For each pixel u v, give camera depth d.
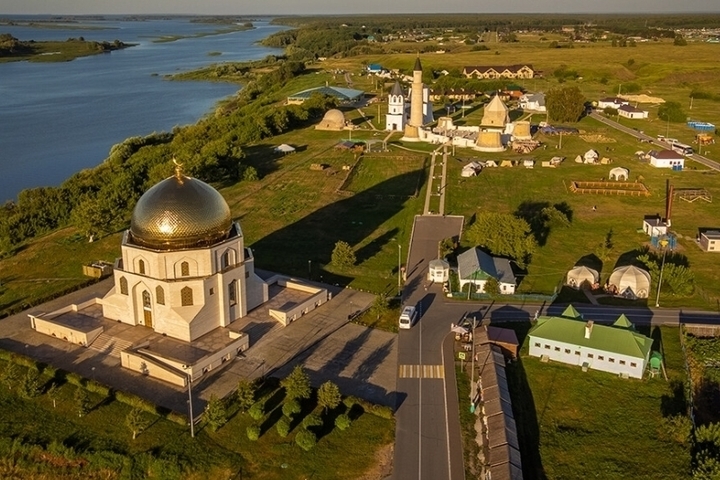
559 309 89.50
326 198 140.38
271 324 83.75
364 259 107.25
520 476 54.97
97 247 112.56
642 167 166.12
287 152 182.50
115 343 77.56
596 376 73.19
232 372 73.25
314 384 70.81
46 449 60.62
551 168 165.62
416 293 94.75
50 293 94.94
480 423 64.44
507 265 100.25
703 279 99.19
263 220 126.62
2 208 133.25
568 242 114.94
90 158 191.50
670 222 124.62
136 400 66.56
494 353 74.06
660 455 60.31
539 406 67.56
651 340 74.88
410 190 146.00
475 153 181.25
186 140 182.75
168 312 77.12
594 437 62.81
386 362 75.81
